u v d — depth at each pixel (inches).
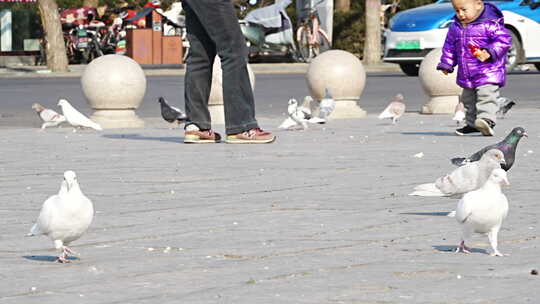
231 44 623.2
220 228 345.1
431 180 462.6
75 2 2664.9
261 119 891.4
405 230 337.1
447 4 1513.3
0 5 2383.1
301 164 532.4
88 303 239.8
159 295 247.0
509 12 1483.8
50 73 1863.9
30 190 446.9
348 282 259.3
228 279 264.5
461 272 269.9
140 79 836.6
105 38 2228.1
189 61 642.2
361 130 753.6
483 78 666.2
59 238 283.4
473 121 687.7
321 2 2210.9
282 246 311.1
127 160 562.9
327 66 919.0
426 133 720.3
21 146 656.4
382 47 2385.6
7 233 339.3
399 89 1302.9
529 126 755.4
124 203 405.1
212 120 871.1
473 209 285.1
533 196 412.2
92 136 734.5
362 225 347.6
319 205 394.0
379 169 507.5
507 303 235.6
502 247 306.3
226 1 611.8
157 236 331.0
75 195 279.6
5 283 262.1
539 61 1502.2
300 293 247.4
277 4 2202.3
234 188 446.0
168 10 2315.5
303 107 793.6
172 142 671.1
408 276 266.4
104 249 309.7
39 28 2412.6
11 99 1172.5
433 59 942.4
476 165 350.3
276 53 2237.9
